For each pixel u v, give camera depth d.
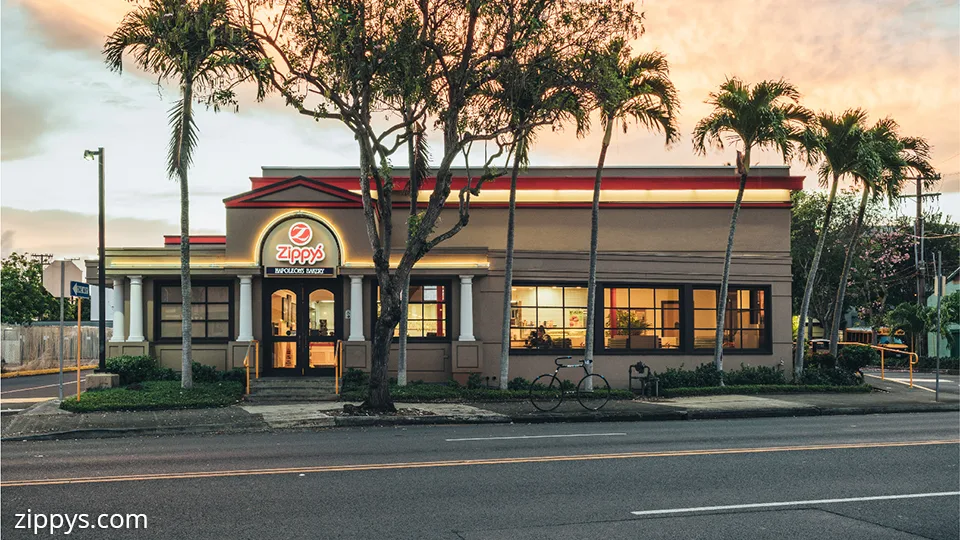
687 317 26.83
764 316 27.56
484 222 27.70
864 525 8.34
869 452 13.16
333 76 17.59
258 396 21.98
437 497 9.52
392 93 18.41
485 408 20.41
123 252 24.58
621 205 27.89
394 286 19.23
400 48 17.75
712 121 24.80
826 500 9.49
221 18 16.89
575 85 19.05
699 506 9.14
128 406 19.23
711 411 20.19
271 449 13.57
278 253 24.48
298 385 23.27
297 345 24.77
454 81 18.95
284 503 9.17
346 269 24.44
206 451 13.37
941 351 48.28
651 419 19.75
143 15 18.30
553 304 26.14
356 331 24.52
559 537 7.79
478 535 7.84
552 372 25.81
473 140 19.61
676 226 28.05
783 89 24.61
